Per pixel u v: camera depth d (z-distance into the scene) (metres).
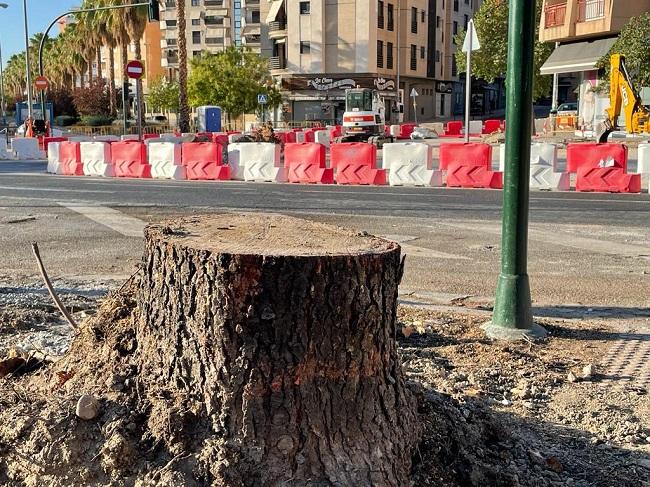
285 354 2.63
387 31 57.91
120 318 3.30
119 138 31.91
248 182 17.95
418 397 3.28
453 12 70.00
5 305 6.01
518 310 5.47
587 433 3.83
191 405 2.71
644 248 9.02
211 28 81.69
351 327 2.69
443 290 7.02
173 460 2.58
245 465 2.59
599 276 7.60
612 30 31.25
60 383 3.18
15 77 94.62
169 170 19.17
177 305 2.77
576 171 15.56
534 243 9.34
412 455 2.92
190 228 3.13
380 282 2.75
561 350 5.20
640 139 27.94
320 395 2.68
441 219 11.24
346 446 2.71
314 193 14.91
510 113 5.27
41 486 2.66
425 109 67.19
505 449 3.31
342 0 55.41
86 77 82.12
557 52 35.38
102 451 2.64
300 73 56.94
